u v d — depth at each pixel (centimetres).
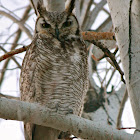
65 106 818
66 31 905
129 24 596
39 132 840
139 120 556
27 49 883
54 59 817
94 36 888
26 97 840
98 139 580
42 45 838
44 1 948
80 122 593
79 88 852
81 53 870
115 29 626
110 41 1131
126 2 614
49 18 916
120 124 1020
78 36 912
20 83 875
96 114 1095
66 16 929
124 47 600
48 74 812
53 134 834
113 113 1114
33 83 820
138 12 575
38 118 583
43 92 816
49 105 806
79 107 880
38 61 816
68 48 852
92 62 1270
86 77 888
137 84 567
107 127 584
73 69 828
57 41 864
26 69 836
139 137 546
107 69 1034
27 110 570
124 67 596
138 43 584
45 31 897
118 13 623
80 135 590
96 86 1194
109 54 859
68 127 594
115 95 1202
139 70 572
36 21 940
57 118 593
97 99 1144
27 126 826
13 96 1146
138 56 579
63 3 940
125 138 564
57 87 812
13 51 800
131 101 573
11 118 550
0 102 540
